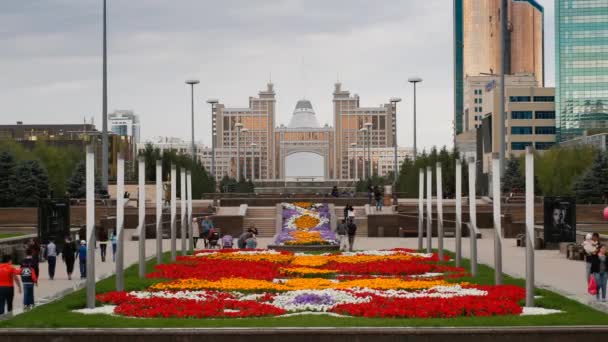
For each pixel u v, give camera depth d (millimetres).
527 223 27969
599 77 184500
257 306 27172
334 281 36562
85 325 22859
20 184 94938
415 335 21875
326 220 80938
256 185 184250
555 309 27297
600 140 141625
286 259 47688
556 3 189375
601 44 186125
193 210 85062
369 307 26109
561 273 40875
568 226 57500
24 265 28156
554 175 115812
